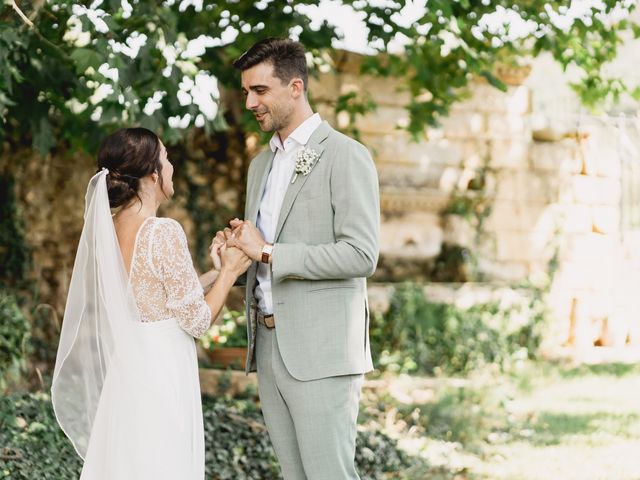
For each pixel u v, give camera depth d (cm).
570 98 1047
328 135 333
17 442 496
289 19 608
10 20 512
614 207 1078
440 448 603
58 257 800
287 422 340
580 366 966
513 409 725
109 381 323
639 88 732
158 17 508
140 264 322
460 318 908
